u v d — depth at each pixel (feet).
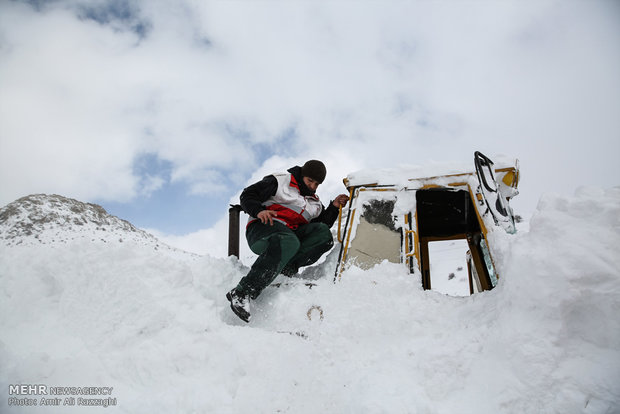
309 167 10.78
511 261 6.74
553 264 5.99
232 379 7.05
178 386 6.88
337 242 11.72
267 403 6.54
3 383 6.46
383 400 5.92
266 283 8.95
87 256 8.87
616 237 5.96
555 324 5.73
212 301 9.02
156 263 9.01
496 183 9.73
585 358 5.46
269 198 10.30
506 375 5.74
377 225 10.44
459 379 6.09
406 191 10.69
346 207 11.34
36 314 8.46
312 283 9.54
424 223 13.34
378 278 8.70
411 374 6.47
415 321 7.83
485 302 7.70
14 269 9.07
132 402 6.39
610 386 5.02
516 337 5.91
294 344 7.68
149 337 7.82
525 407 5.36
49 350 7.59
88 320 8.16
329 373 7.13
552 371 5.45
